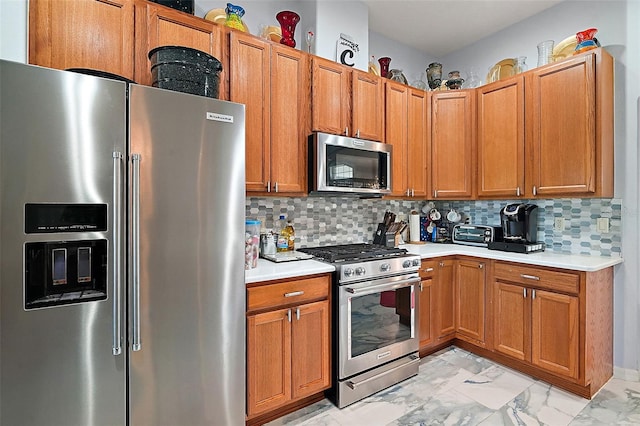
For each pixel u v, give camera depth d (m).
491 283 2.57
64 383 1.21
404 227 3.17
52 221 1.21
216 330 1.56
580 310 2.08
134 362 1.34
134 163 1.31
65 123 1.19
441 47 3.54
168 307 1.42
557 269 2.19
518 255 2.51
